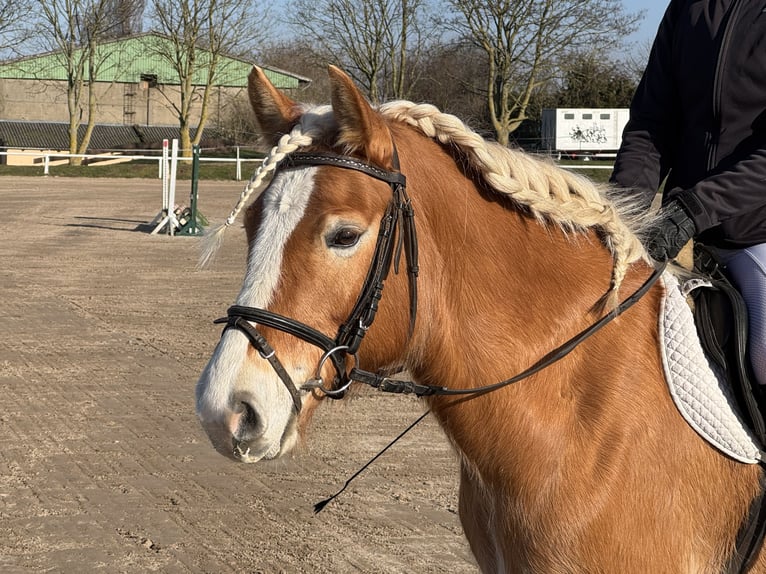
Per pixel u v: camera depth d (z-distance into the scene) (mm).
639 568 2318
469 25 32406
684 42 2846
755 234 2689
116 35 48531
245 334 2111
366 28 33250
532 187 2465
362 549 4324
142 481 5168
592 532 2305
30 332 8836
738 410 2496
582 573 2324
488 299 2416
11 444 5730
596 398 2381
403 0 33156
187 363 7770
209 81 40062
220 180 31781
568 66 33312
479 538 2639
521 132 40938
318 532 4516
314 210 2145
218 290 11203
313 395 2203
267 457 2125
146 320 9445
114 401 6672
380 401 6910
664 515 2346
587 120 37156
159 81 48594
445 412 2475
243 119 41281
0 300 10375
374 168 2219
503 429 2412
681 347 2443
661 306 2512
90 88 39969
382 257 2201
